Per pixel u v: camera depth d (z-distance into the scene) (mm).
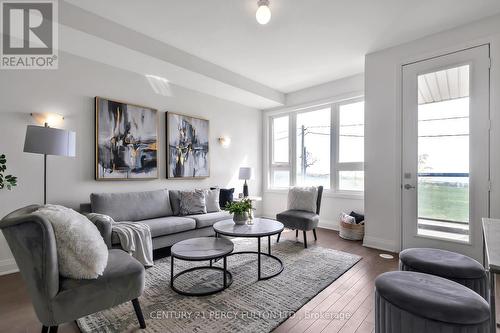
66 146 2459
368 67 3467
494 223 1684
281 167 5449
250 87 4422
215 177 4703
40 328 1705
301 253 3172
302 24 2758
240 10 2516
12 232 1374
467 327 1023
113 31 2711
